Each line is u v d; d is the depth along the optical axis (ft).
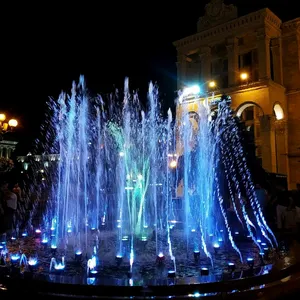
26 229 47.70
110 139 109.09
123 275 24.30
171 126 111.34
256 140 127.34
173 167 98.22
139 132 106.93
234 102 123.65
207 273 22.74
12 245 35.24
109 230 47.24
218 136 81.92
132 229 47.88
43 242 34.76
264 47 119.96
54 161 141.38
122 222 55.16
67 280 19.90
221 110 89.86
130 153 103.60
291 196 45.73
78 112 101.81
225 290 19.51
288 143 123.44
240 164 76.74
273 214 48.88
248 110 132.98
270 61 129.39
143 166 100.99
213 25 134.51
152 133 106.93
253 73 132.67
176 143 106.52
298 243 33.63
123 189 86.94
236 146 79.41
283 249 31.99
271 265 23.58
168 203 81.46
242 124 84.89
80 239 39.09
